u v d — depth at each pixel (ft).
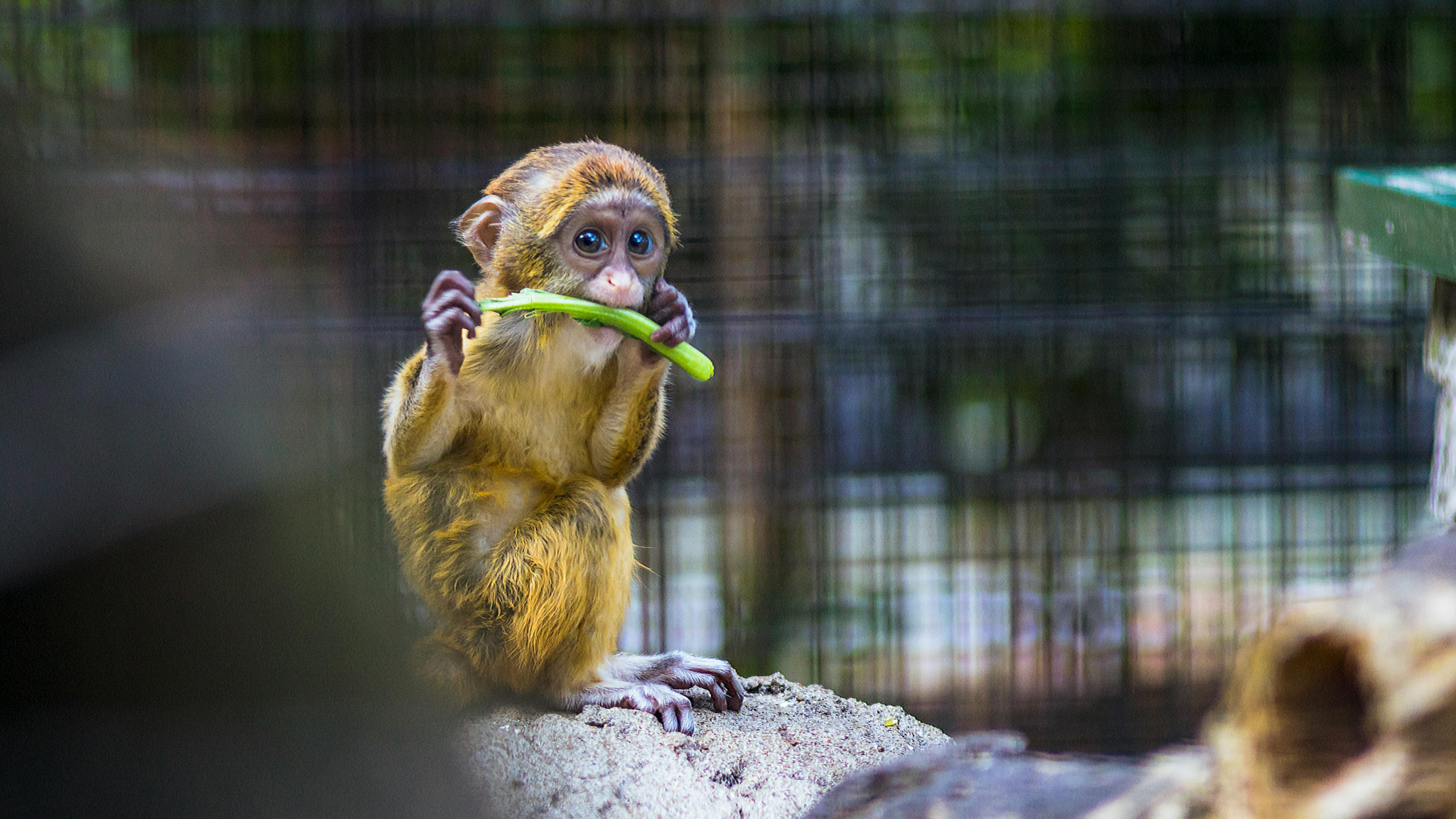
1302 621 6.08
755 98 36.70
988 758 9.55
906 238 37.73
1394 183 13.99
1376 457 35.29
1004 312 35.29
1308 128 39.01
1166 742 33.06
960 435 44.86
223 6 32.55
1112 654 35.12
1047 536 34.55
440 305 16.07
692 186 35.83
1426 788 5.64
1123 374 42.83
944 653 36.24
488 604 16.81
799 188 35.96
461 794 7.75
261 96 35.42
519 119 36.55
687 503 36.81
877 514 37.52
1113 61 38.83
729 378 36.01
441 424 17.08
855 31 37.86
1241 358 37.06
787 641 36.29
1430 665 5.69
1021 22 40.60
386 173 33.30
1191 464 35.55
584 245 17.11
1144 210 36.70
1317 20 38.32
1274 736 6.17
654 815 14.96
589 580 17.04
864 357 36.42
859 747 17.40
